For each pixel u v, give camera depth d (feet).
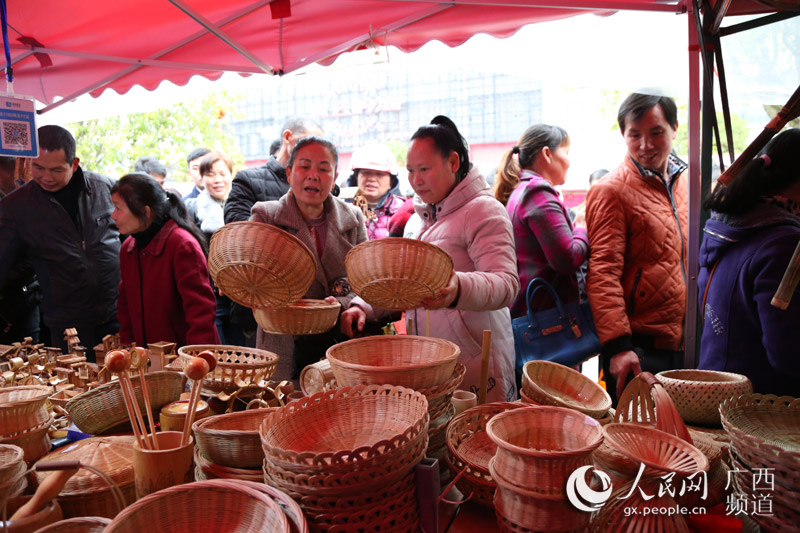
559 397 5.62
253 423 4.54
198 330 8.28
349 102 69.05
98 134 33.40
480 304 5.93
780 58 7.47
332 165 7.66
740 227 5.45
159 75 11.64
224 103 37.27
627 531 3.49
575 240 8.69
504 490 3.53
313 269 5.26
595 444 3.46
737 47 7.53
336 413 4.22
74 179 10.84
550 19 9.00
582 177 43.91
